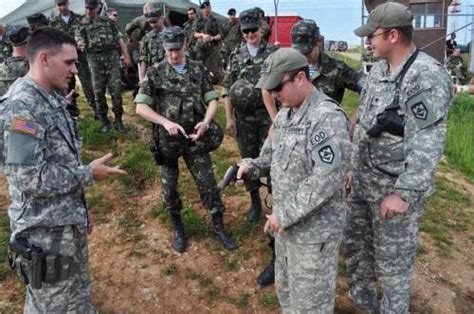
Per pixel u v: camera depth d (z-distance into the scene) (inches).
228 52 358.9
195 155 148.8
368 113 107.7
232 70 152.6
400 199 95.4
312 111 89.4
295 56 87.4
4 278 147.6
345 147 87.7
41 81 94.0
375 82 107.8
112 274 150.0
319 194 86.1
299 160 91.0
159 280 147.1
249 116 152.3
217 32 356.2
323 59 129.3
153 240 165.3
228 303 138.3
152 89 140.8
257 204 171.6
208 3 352.5
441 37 651.5
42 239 96.9
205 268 151.3
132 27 313.3
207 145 147.5
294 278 97.4
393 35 98.4
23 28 173.0
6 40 226.5
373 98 106.8
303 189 88.0
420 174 93.5
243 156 159.2
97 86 230.2
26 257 95.4
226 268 151.0
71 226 99.6
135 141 231.0
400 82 99.7
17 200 97.3
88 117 255.0
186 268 151.5
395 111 100.9
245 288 143.3
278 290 110.0
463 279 152.0
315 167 86.7
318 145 86.6
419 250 164.2
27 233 96.7
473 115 347.6
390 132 102.7
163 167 151.3
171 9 440.5
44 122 92.4
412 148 95.0
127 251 160.2
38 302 100.9
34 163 88.9
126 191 193.9
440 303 140.7
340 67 130.3
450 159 269.6
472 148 267.7
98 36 223.6
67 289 101.3
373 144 106.7
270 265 144.5
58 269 97.0
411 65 98.2
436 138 93.8
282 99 90.3
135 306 137.6
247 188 161.0
